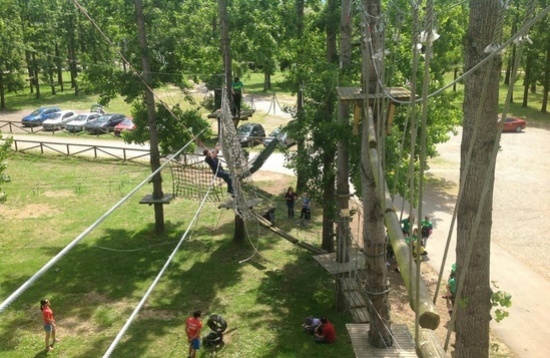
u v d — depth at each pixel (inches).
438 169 1200.2
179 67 803.4
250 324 568.1
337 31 778.2
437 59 745.0
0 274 678.5
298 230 853.8
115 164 1200.8
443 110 778.8
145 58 757.3
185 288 652.7
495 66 233.6
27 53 1968.5
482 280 251.8
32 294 630.5
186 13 845.2
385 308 426.3
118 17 791.1
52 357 502.6
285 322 573.0
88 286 652.7
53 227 844.6
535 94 2116.1
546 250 747.4
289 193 906.1
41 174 1125.7
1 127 1561.3
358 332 421.1
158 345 526.0
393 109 373.7
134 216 898.7
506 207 925.8
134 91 767.1
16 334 543.8
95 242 790.5
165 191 1008.2
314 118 684.7
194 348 496.4
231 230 850.1
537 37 1688.0
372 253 422.6
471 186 244.4
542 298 615.2
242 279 678.5
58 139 1421.0
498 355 507.8
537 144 1395.2
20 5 1979.6
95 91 784.3
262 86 2551.7
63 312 590.6
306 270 708.0
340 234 588.7
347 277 579.8
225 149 609.3
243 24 916.0
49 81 2363.4
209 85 799.1
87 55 797.2
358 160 610.2
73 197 984.9
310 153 721.0
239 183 614.2
